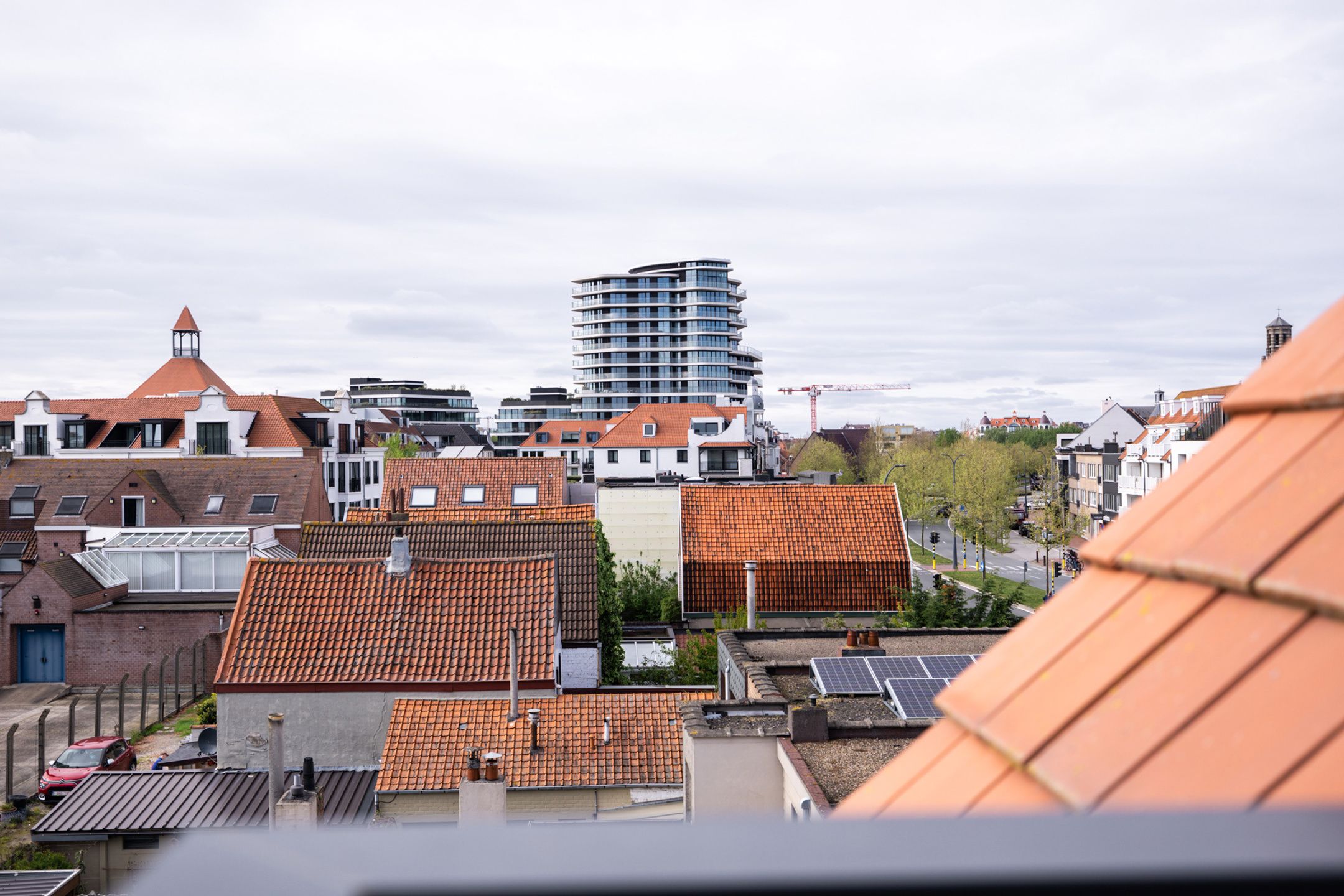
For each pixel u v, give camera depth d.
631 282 189.75
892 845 0.87
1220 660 1.67
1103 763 1.65
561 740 21.48
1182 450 69.06
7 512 55.25
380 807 20.33
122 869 21.47
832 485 41.84
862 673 17.00
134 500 54.91
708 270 188.38
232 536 48.09
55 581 43.25
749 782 13.57
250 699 23.42
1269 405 2.18
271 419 74.31
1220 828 0.91
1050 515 83.62
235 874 0.79
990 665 2.21
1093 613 2.09
